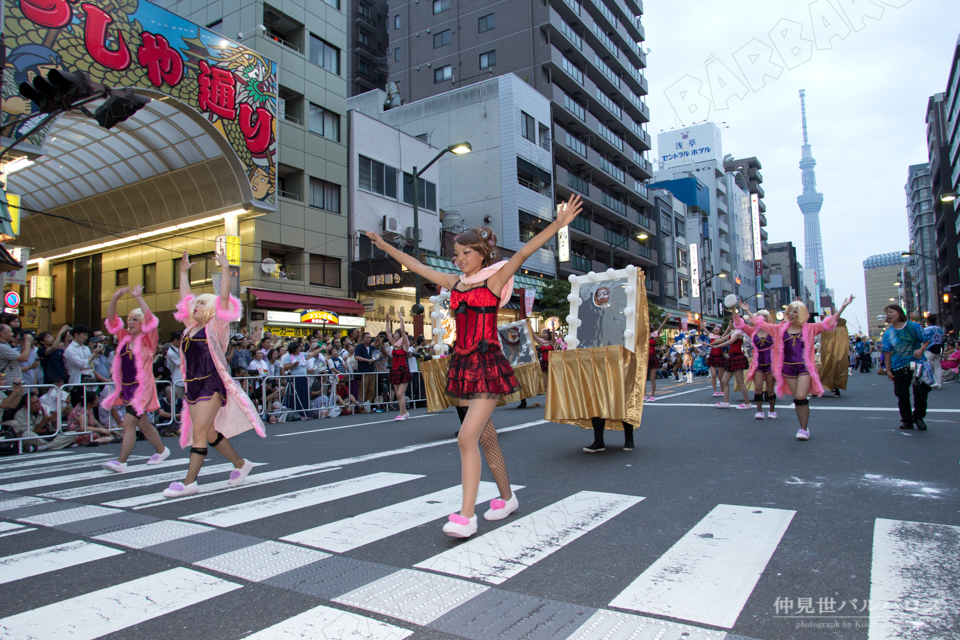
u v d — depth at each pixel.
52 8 14.75
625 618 2.27
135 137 19.88
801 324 6.80
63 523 3.86
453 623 2.26
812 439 6.67
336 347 14.04
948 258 60.09
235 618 2.34
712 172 74.19
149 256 24.38
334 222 24.70
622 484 4.66
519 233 34.38
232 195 20.64
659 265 54.34
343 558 3.03
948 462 5.20
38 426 8.45
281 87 23.30
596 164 43.31
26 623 2.32
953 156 61.31
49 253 27.25
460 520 3.24
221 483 5.00
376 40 51.53
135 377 6.08
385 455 6.52
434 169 30.44
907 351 7.28
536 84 39.56
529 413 11.23
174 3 25.27
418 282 21.92
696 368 29.33
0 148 13.10
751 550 3.02
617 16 50.50
